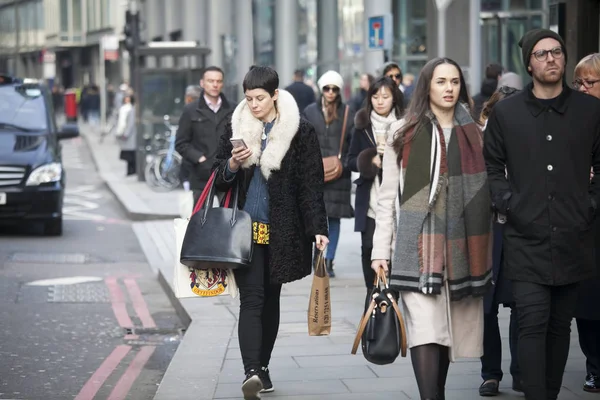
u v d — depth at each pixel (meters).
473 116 12.27
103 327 21.34
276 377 15.44
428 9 49.62
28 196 34.19
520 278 11.81
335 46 56.69
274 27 67.44
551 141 11.62
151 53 53.25
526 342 11.84
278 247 13.34
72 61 178.75
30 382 16.53
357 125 18.16
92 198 50.56
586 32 22.66
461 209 11.89
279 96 13.52
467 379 15.08
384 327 11.84
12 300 24.03
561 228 11.62
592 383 14.18
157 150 55.28
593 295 13.49
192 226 13.41
